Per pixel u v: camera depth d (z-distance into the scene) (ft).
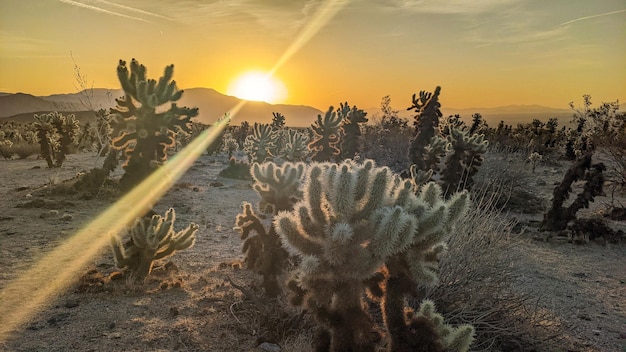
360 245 12.14
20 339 15.83
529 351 16.47
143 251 22.24
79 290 20.51
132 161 28.12
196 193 52.01
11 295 19.85
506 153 60.34
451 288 18.33
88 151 125.59
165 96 28.78
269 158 79.51
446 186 42.27
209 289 21.53
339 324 12.07
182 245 23.61
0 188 51.19
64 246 27.96
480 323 17.08
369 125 101.19
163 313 18.54
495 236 21.75
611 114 84.02
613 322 19.62
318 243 12.33
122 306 19.12
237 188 57.36
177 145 107.45
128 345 15.66
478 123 99.40
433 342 11.96
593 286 24.41
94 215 37.32
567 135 126.62
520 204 46.80
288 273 20.49
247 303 19.16
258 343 16.06
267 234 20.10
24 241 28.66
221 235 32.99
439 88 53.93
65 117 78.84
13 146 100.12
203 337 16.48
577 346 17.04
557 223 37.09
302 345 15.23
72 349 15.24
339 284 12.10
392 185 13.75
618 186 59.88
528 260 28.71
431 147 50.06
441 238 12.33
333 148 53.78
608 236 35.12
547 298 22.17
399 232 11.20
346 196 11.77
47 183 55.16
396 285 12.33
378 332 13.12
